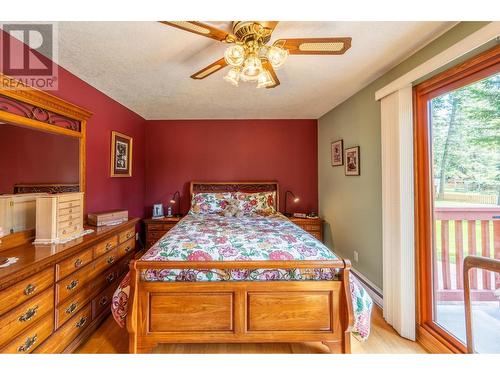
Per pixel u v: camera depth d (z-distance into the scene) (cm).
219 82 248
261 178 403
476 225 167
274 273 160
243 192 380
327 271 161
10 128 158
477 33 130
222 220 297
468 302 92
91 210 248
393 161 197
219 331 154
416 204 187
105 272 200
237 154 400
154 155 395
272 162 403
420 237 188
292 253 167
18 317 120
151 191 394
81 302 168
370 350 173
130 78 233
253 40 138
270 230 233
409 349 174
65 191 206
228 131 400
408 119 186
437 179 183
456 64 153
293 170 404
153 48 180
